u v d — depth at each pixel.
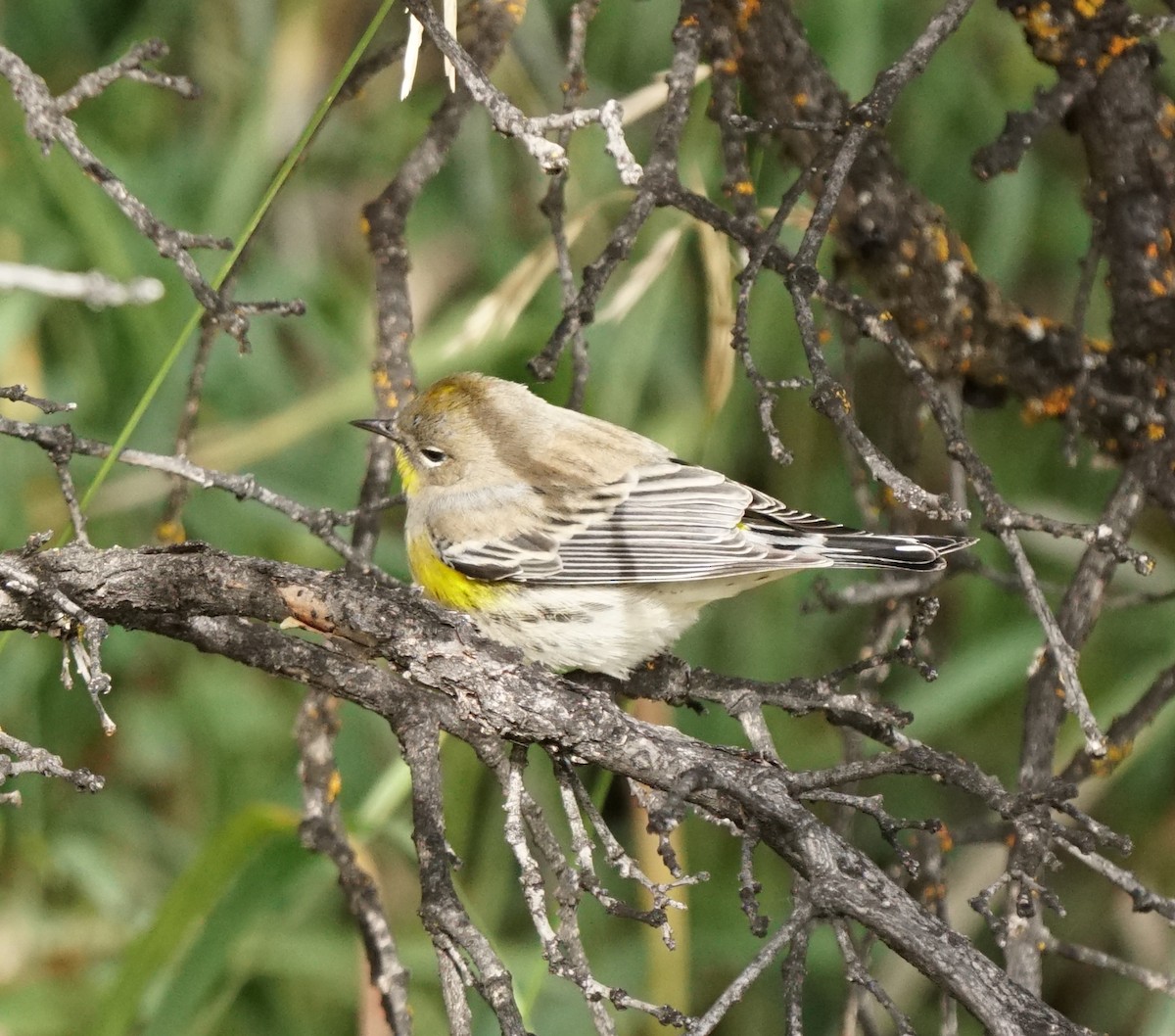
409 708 7.28
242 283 13.16
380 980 8.32
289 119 13.51
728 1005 5.67
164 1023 8.98
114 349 12.95
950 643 12.99
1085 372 9.54
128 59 6.54
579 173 12.80
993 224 12.88
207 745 12.40
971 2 7.66
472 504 10.12
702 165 10.79
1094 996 12.02
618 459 10.13
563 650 9.84
